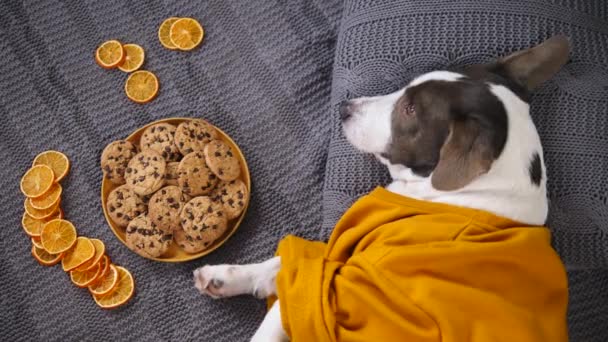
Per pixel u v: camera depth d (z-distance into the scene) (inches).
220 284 53.1
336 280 46.0
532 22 51.1
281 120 58.8
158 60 60.0
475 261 44.3
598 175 49.9
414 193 48.9
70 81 59.6
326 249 49.9
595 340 52.8
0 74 59.7
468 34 51.3
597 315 53.0
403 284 44.6
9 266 56.5
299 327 45.7
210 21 60.8
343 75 53.4
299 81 59.4
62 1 60.9
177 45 59.8
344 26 54.3
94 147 58.4
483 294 44.0
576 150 50.1
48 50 60.1
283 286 46.6
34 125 58.9
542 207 47.3
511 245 44.6
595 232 50.1
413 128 47.5
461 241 44.6
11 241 56.9
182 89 59.5
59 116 59.0
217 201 55.1
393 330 44.5
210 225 53.8
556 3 51.4
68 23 60.6
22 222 56.8
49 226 56.2
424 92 46.8
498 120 45.3
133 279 55.9
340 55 53.8
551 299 46.2
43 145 58.5
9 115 59.1
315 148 58.1
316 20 60.5
